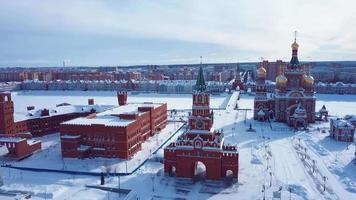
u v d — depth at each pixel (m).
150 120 139.38
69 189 88.12
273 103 172.62
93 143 111.75
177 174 92.00
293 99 160.62
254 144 126.12
